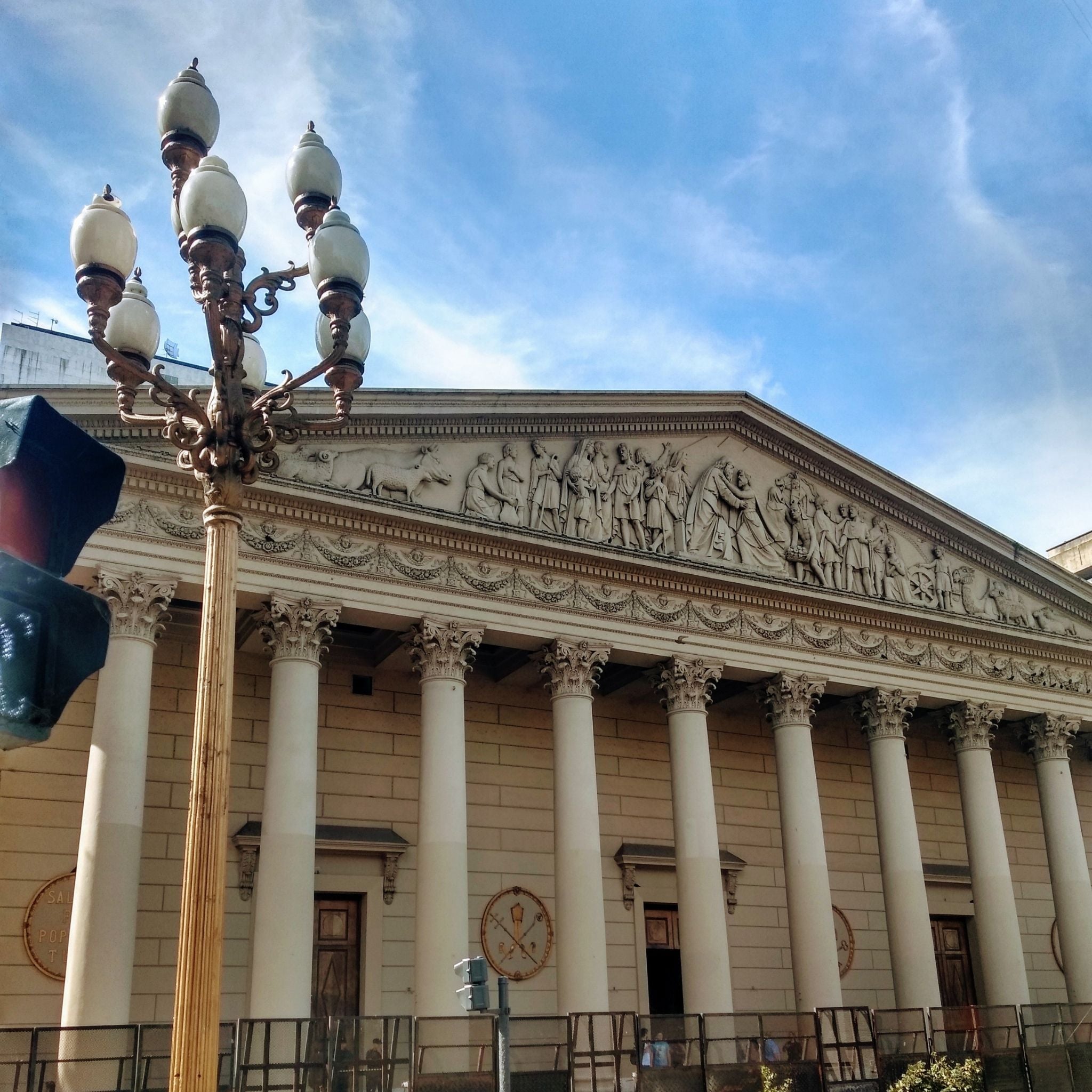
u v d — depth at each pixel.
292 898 30.02
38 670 10.94
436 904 31.86
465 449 36.78
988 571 47.84
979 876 43.09
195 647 35.91
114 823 28.62
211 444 14.89
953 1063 33.50
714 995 34.81
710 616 39.59
